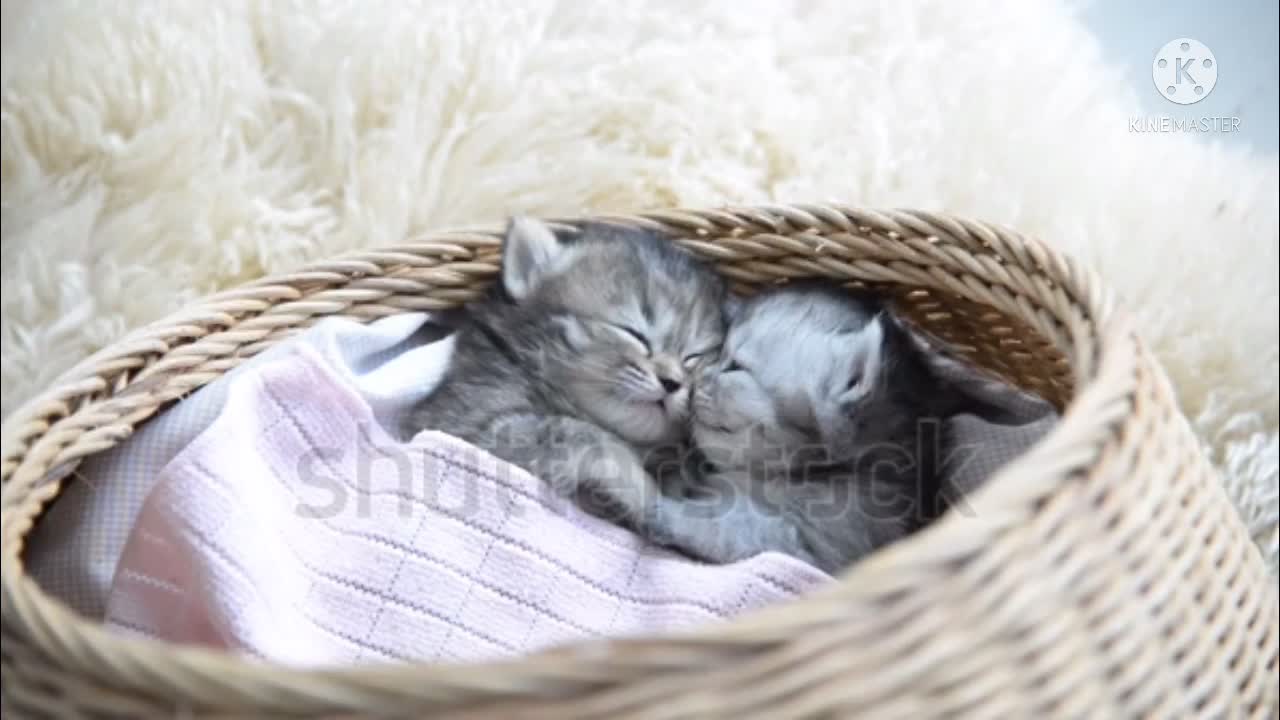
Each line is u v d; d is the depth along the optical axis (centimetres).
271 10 90
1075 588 67
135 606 74
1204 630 70
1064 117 96
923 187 93
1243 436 93
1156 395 72
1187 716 69
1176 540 70
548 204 91
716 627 64
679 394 82
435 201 90
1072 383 80
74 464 76
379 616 76
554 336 83
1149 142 97
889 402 81
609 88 92
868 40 96
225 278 89
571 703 63
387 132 90
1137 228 94
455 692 63
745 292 86
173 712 65
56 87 86
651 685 63
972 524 66
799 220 84
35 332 85
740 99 93
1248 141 101
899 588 64
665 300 83
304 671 63
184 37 88
